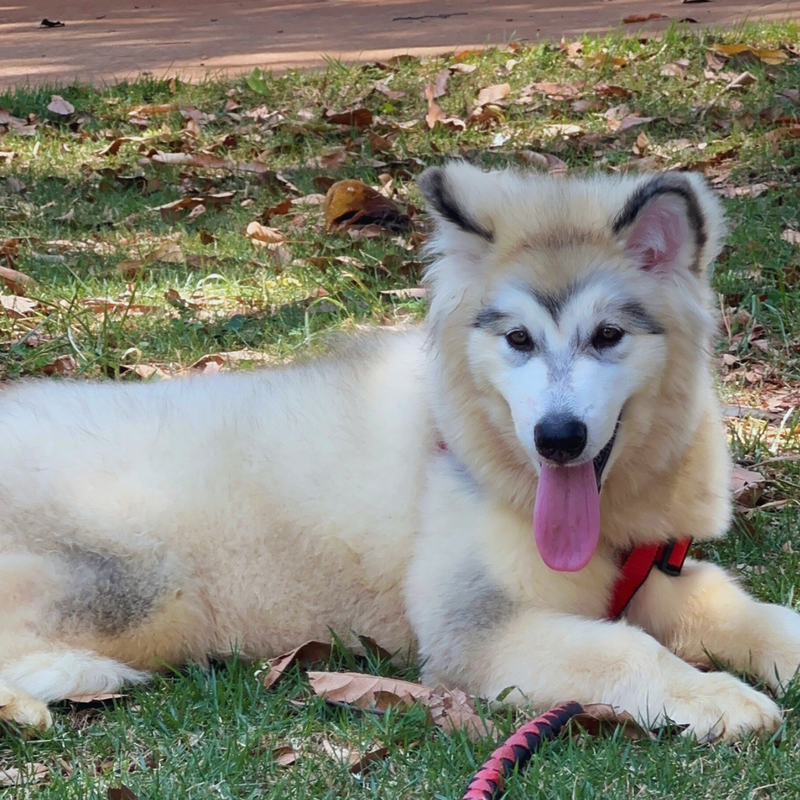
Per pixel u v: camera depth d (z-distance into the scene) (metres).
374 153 4.39
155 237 3.60
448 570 2.41
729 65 4.98
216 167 4.35
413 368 2.50
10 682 2.37
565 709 2.31
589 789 2.22
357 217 3.62
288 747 2.30
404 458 2.45
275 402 2.51
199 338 3.04
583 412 2.32
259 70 5.46
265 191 4.05
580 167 4.05
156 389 2.56
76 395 2.55
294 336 3.02
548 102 4.77
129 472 2.46
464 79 5.16
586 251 2.38
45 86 5.44
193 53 6.30
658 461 2.40
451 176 2.42
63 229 3.67
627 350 2.36
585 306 2.35
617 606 2.44
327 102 5.08
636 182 2.43
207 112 5.09
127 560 2.43
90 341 3.01
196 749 2.30
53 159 4.50
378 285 3.19
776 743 2.28
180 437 2.49
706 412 2.44
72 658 2.39
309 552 2.46
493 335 2.38
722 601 2.44
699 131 4.35
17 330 3.05
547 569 2.39
